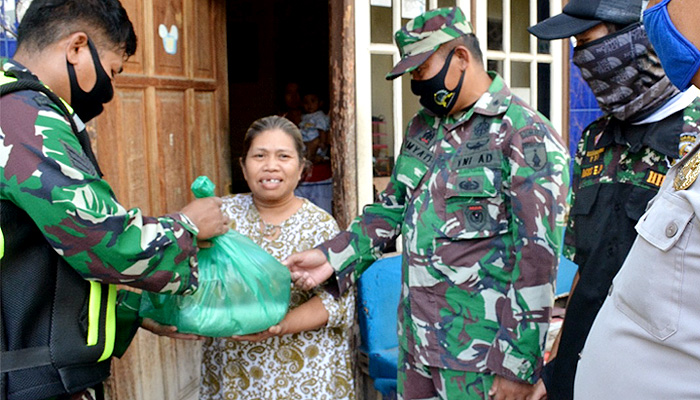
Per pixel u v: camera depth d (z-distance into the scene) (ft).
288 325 6.59
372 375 9.95
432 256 6.87
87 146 5.07
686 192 3.72
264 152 7.04
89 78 5.05
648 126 5.49
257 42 22.88
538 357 6.49
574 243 6.15
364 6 9.80
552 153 6.39
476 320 6.73
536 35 5.94
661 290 3.77
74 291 4.81
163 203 9.11
